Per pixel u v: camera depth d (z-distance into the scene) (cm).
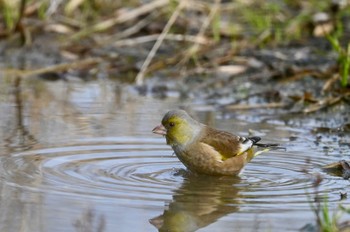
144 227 848
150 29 1866
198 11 1927
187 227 855
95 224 852
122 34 1852
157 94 1573
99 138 1229
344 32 1825
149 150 1179
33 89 1588
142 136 1251
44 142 1196
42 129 1280
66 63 1750
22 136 1231
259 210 913
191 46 1792
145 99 1530
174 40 1828
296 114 1434
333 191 991
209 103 1507
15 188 970
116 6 2003
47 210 891
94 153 1148
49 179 1012
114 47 1820
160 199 947
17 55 1802
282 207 922
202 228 853
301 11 1942
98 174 1046
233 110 1458
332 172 1088
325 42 1800
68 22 1914
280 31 1842
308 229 843
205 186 1018
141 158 1138
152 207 914
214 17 1853
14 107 1439
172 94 1570
